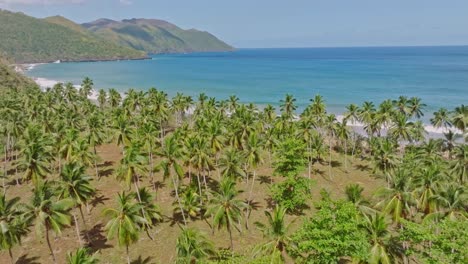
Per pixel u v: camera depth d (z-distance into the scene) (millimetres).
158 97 123125
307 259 41188
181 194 76938
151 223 63562
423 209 54344
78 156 76125
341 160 104062
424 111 155500
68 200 50688
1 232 45375
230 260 44625
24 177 66188
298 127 95188
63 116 114375
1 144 103625
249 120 92750
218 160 82312
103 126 111062
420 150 80188
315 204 46469
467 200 48562
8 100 116250
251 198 78438
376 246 39625
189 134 86500
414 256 46812
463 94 189750
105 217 69500
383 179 85812
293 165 72562
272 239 43812
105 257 57531
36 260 57219
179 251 45844
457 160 71562
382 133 134500
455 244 33562
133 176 65375
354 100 186750
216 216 54250
